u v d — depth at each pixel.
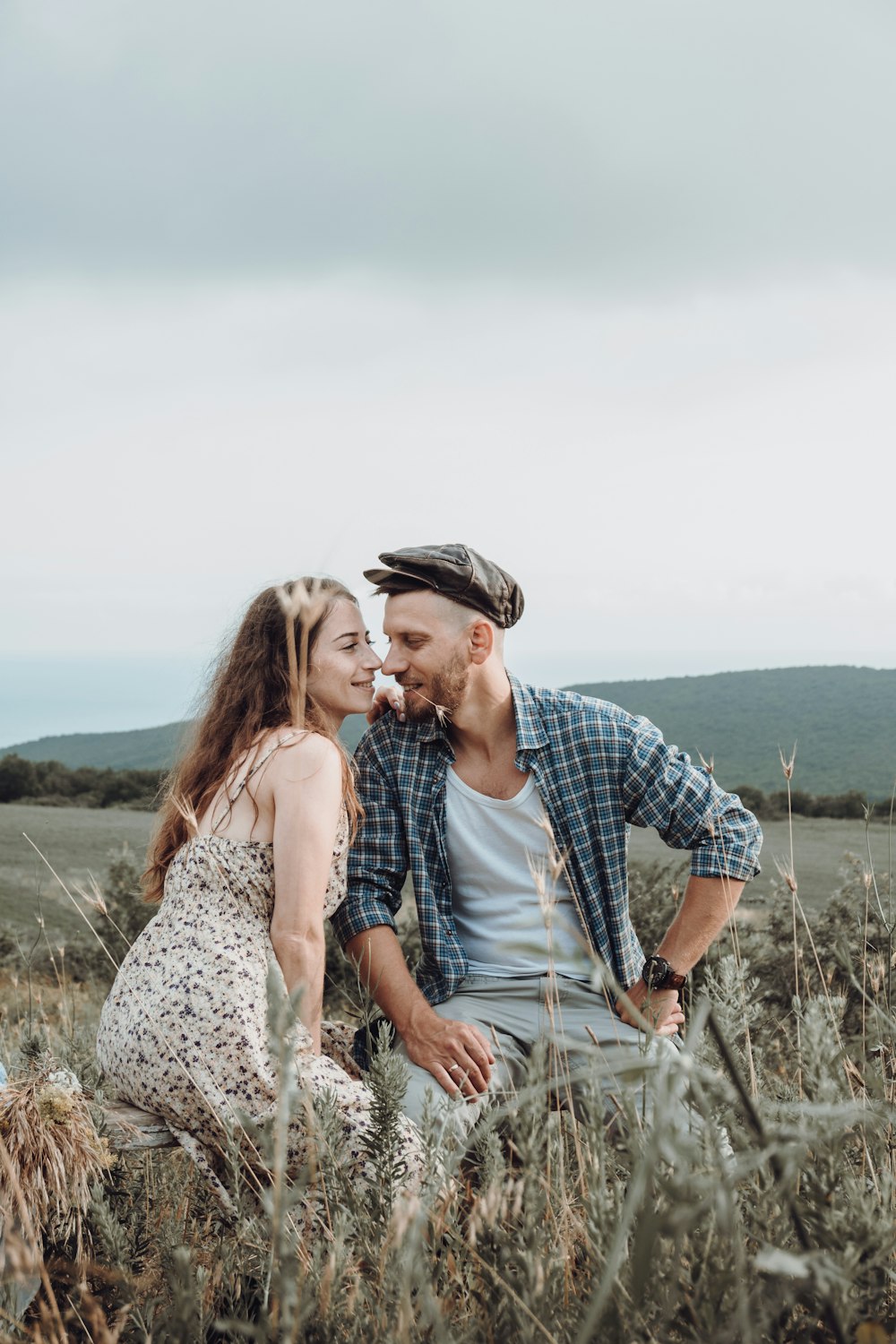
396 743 3.60
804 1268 1.31
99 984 8.18
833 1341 1.67
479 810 3.51
